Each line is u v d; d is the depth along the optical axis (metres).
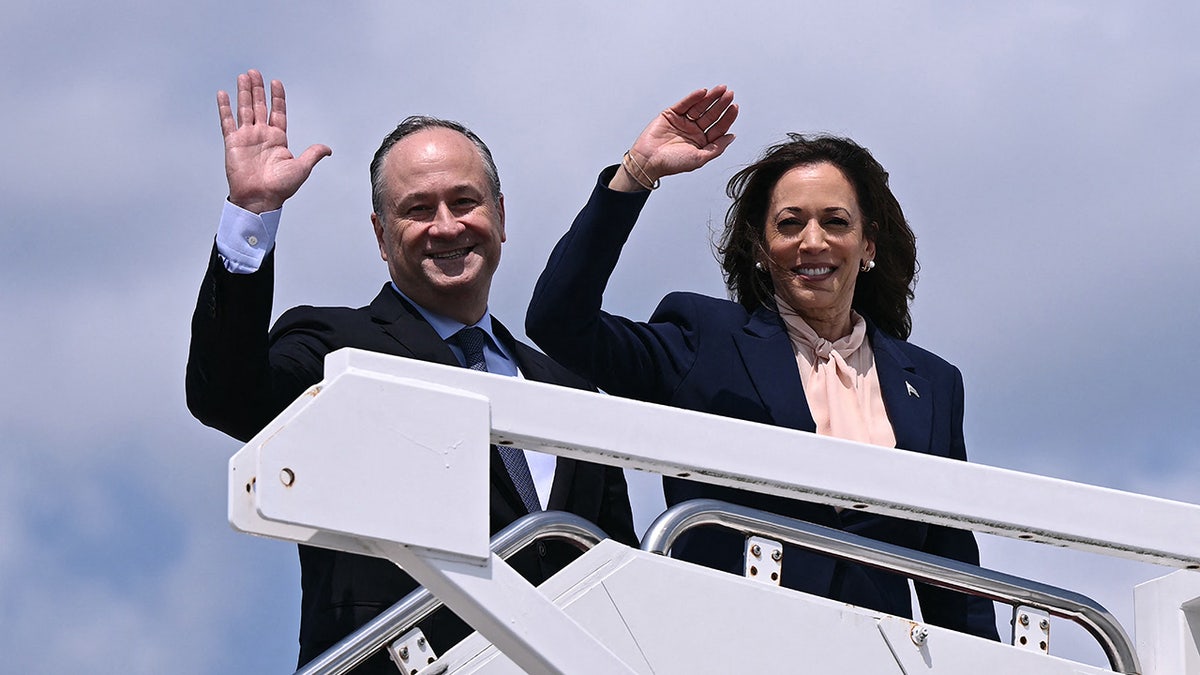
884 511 5.72
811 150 7.49
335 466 4.85
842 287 7.29
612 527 7.46
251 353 6.60
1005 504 5.82
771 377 7.01
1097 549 5.98
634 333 6.94
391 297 7.67
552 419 5.21
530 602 5.04
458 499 4.96
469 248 7.67
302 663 6.75
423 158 7.75
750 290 7.47
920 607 7.19
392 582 6.77
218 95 7.07
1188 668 6.54
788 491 5.58
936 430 7.23
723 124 6.81
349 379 4.91
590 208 6.60
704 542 6.73
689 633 5.66
